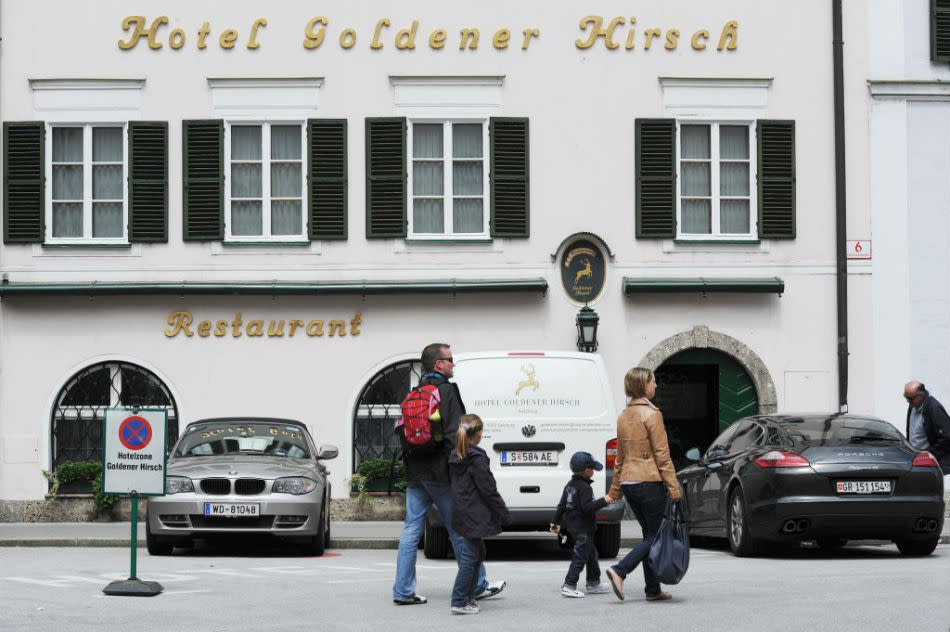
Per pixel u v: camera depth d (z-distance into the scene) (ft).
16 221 85.56
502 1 86.94
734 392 87.20
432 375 42.60
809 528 56.13
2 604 41.37
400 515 84.74
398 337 85.61
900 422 86.84
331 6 86.69
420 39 86.69
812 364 86.84
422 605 41.42
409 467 42.04
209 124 85.81
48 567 55.36
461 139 86.99
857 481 56.29
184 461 64.08
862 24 88.07
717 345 86.38
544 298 85.97
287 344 85.61
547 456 59.72
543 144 86.58
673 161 86.63
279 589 45.75
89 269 85.56
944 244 87.71
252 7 86.63
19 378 85.05
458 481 39.73
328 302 85.61
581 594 43.60
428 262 85.81
